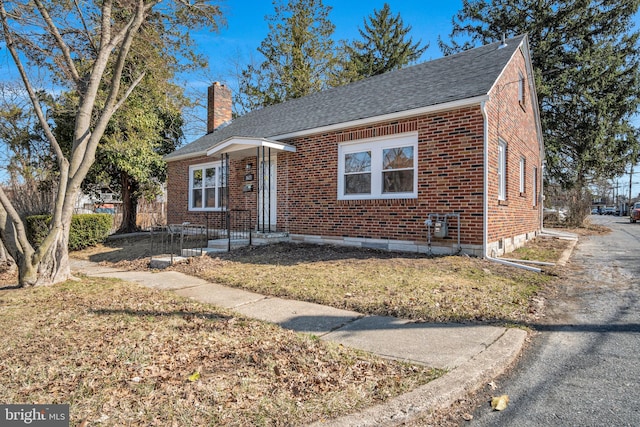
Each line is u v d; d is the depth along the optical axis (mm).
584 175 23266
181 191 15617
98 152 14938
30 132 15992
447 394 2773
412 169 8805
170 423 2410
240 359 3406
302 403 2652
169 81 12102
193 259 9062
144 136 15680
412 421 2555
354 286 6047
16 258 6723
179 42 9836
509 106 9898
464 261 7453
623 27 21766
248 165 12570
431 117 8383
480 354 3488
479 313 4742
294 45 29547
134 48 9258
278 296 5828
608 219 35875
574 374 3229
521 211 11414
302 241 10812
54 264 6914
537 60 22469
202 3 8586
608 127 21484
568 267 8016
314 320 4629
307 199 10742
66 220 7043
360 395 2762
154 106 15883
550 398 2848
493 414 2658
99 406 2613
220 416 2488
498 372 3270
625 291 6023
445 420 2596
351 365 3289
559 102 22094
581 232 17609
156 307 5211
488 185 7926
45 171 15727
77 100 12164
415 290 5691
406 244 8750
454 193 8078
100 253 11773
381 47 34156
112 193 19172
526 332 4156
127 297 5824
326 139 10297
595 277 7066
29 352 3590
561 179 23078
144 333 4086
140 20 7141
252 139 10086
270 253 9375
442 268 7023
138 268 8969
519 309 4965
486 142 7680
